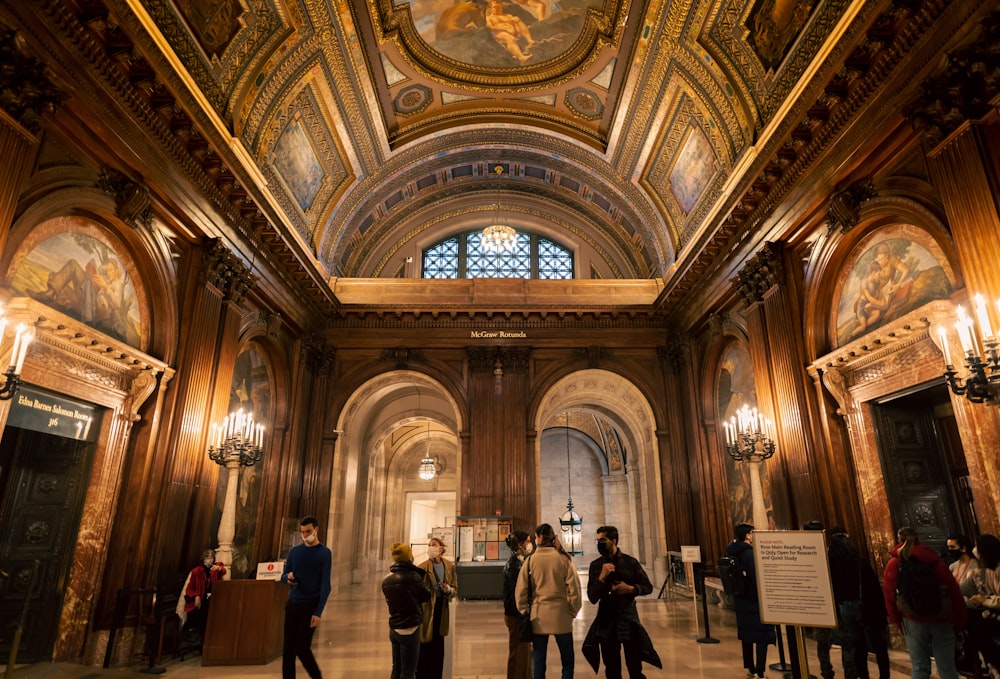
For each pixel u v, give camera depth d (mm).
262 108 10008
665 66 11023
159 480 7820
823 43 7543
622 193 15055
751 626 5922
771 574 3883
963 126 5703
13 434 7328
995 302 5328
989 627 5023
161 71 7145
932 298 6754
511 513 13859
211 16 8125
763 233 9641
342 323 15125
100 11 6113
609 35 11492
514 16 11602
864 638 5359
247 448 8422
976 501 6012
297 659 7172
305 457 13977
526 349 15094
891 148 7020
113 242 7477
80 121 6473
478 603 12398
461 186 17500
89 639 6898
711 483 13258
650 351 15281
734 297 11445
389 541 22734
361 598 13242
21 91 5570
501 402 14688
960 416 6258
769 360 9570
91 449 7340
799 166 8422
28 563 6902
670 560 13633
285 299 12156
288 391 13078
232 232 9633
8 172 5477
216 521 10461
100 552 7168
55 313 6270
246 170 9422
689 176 12375
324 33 10258
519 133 14781
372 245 17344
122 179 7246
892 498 7707
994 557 5059
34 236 6242
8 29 5387
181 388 8289
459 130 14492
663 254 14719
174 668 6773
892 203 7047
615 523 22438
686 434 14234
